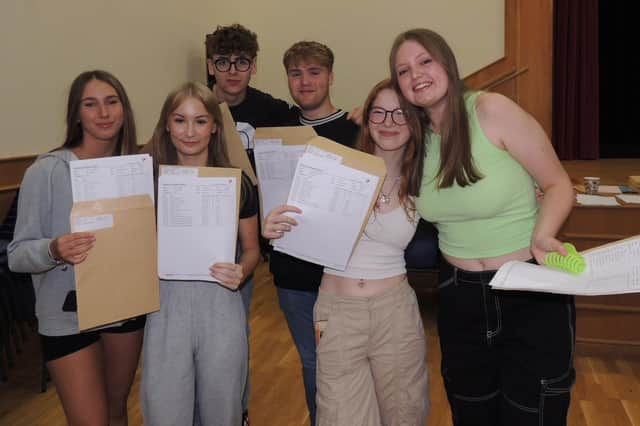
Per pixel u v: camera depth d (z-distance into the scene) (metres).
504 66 5.50
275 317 3.95
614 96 8.19
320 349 1.74
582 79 7.19
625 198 3.52
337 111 2.27
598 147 7.48
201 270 1.63
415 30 1.57
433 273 4.26
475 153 1.53
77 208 1.54
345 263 1.67
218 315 1.67
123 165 1.60
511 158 1.55
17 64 3.22
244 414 2.09
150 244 1.63
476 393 1.75
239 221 1.75
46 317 1.68
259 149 1.95
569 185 1.51
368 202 1.63
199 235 1.63
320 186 1.66
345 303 1.72
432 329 3.70
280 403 2.76
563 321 1.58
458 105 1.52
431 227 1.83
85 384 1.71
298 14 5.91
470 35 5.57
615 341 3.33
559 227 1.45
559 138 7.31
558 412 1.59
